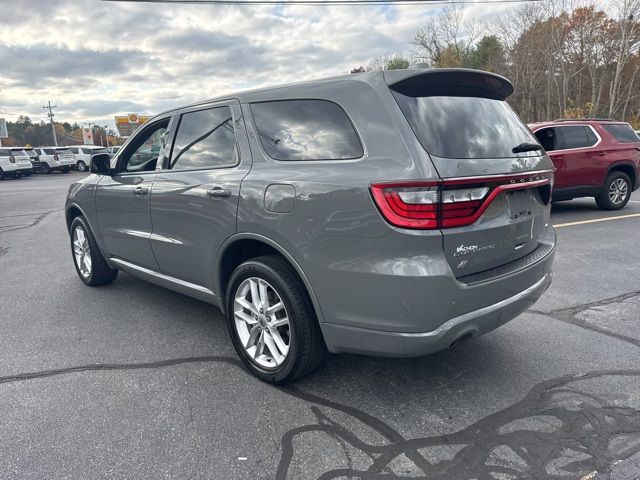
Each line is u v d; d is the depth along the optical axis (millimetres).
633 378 3002
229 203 3035
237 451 2391
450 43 41219
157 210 3729
